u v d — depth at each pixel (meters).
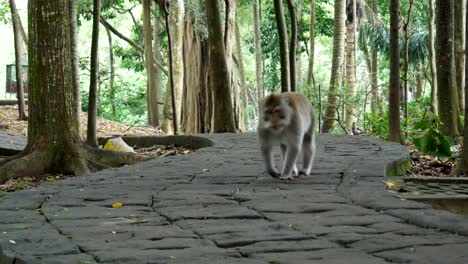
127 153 12.38
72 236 5.03
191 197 6.86
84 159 12.02
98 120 24.20
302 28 36.88
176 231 5.18
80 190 7.48
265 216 5.77
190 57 26.45
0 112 24.38
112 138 15.94
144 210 6.22
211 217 5.76
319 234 4.98
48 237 4.97
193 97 26.39
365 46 36.69
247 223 5.48
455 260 4.11
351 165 9.21
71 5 14.84
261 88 34.34
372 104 33.91
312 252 4.40
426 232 5.00
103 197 6.97
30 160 11.69
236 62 37.38
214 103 17.41
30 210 6.31
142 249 4.55
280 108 7.82
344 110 29.38
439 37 15.13
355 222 5.41
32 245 4.71
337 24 27.00
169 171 9.12
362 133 20.22
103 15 35.91
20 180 11.40
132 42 35.56
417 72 37.84
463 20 19.56
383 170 8.66
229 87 17.47
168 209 6.18
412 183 8.74
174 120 21.52
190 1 26.34
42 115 11.88
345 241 4.71
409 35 33.16
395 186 8.08
